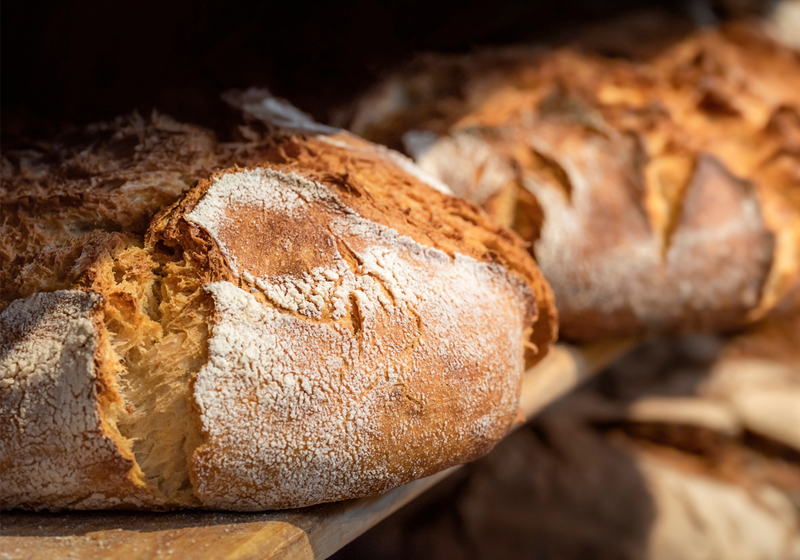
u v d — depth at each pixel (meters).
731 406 0.76
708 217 0.55
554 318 0.48
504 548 0.66
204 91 0.48
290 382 0.41
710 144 0.58
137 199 0.43
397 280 0.42
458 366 0.43
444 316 0.43
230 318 0.41
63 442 0.40
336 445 0.41
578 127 0.56
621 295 0.54
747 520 0.65
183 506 0.41
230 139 0.47
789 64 0.73
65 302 0.41
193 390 0.40
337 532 0.42
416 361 0.42
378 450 0.42
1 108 0.50
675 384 0.80
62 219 0.43
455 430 0.43
